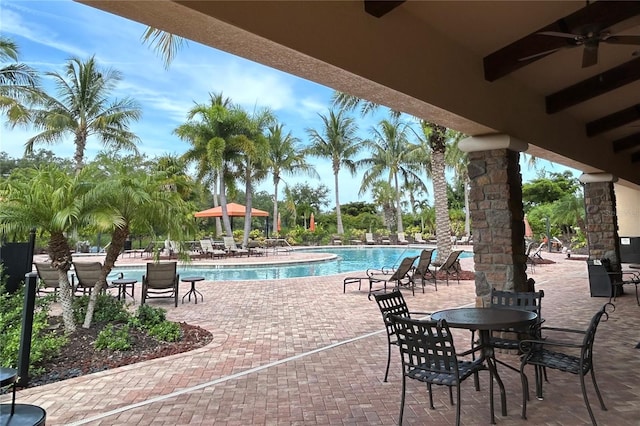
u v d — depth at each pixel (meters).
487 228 5.04
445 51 4.25
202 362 4.36
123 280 7.88
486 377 3.86
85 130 19.38
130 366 4.21
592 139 7.85
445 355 2.76
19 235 5.11
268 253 20.19
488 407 3.19
